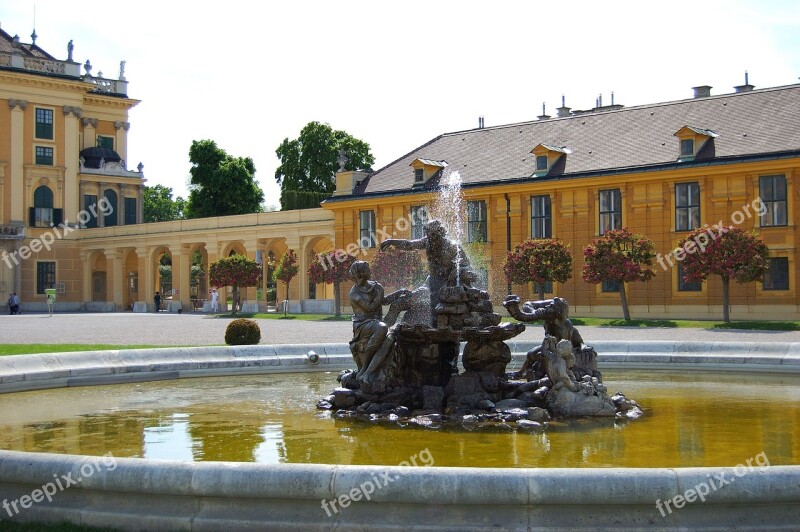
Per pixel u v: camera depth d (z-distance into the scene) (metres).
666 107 55.56
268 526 7.48
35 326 47.62
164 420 13.55
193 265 109.75
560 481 7.20
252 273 64.00
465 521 7.29
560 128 59.09
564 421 13.12
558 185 53.62
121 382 18.89
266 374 20.80
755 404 14.97
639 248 45.41
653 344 21.94
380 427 12.75
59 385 17.95
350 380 14.83
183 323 51.09
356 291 14.79
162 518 7.66
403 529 7.28
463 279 15.04
